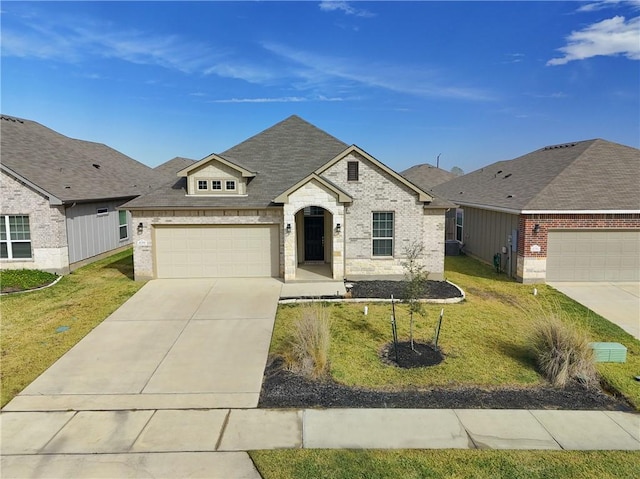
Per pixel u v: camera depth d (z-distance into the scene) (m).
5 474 6.05
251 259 17.38
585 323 12.38
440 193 29.33
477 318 12.75
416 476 6.02
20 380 8.90
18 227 17.73
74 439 6.89
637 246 16.98
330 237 18.95
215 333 11.56
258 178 18.58
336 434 7.04
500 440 6.88
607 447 6.71
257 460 6.36
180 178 19.00
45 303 14.16
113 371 9.34
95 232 21.34
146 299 14.52
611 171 18.11
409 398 8.20
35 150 20.91
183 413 7.70
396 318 12.66
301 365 9.34
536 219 16.75
